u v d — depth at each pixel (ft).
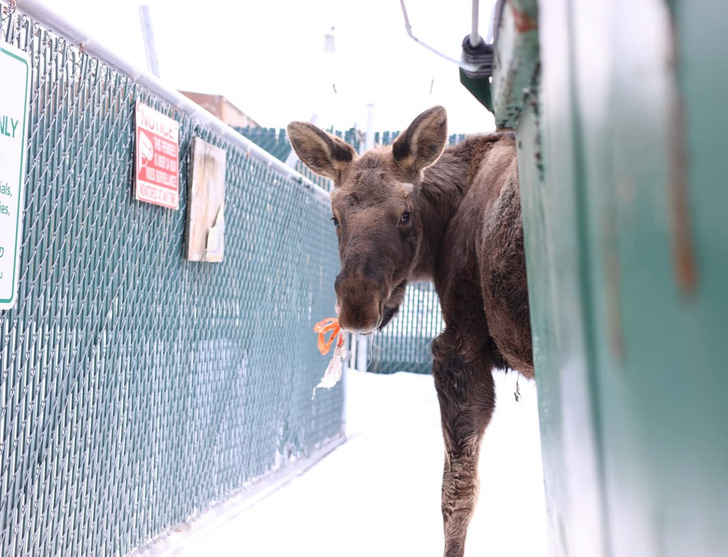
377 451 20.52
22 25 7.61
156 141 10.67
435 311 34.88
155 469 11.28
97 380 9.44
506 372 11.64
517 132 4.34
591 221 2.40
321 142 12.11
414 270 12.43
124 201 9.99
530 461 19.45
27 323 7.89
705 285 1.80
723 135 1.73
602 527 2.50
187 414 12.40
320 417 20.42
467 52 4.47
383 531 13.51
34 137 7.91
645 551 2.13
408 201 11.10
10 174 7.22
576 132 2.50
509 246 9.09
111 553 10.00
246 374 15.08
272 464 16.74
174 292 11.74
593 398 2.51
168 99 11.19
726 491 1.77
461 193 12.25
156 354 11.18
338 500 15.46
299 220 18.44
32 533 8.13
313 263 19.71
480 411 11.07
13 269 7.32
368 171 11.32
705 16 1.77
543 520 14.34
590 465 2.61
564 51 2.59
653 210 1.96
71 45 8.54
